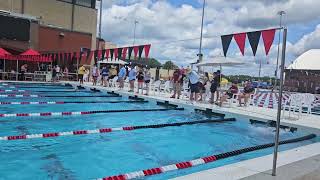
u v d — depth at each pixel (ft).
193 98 53.72
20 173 18.13
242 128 36.09
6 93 57.88
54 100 52.13
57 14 118.11
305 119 40.16
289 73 144.97
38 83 81.10
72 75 99.55
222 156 22.17
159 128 33.73
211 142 28.68
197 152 24.94
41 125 31.94
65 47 108.27
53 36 105.60
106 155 22.63
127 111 43.83
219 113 43.42
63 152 22.77
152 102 53.83
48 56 90.43
